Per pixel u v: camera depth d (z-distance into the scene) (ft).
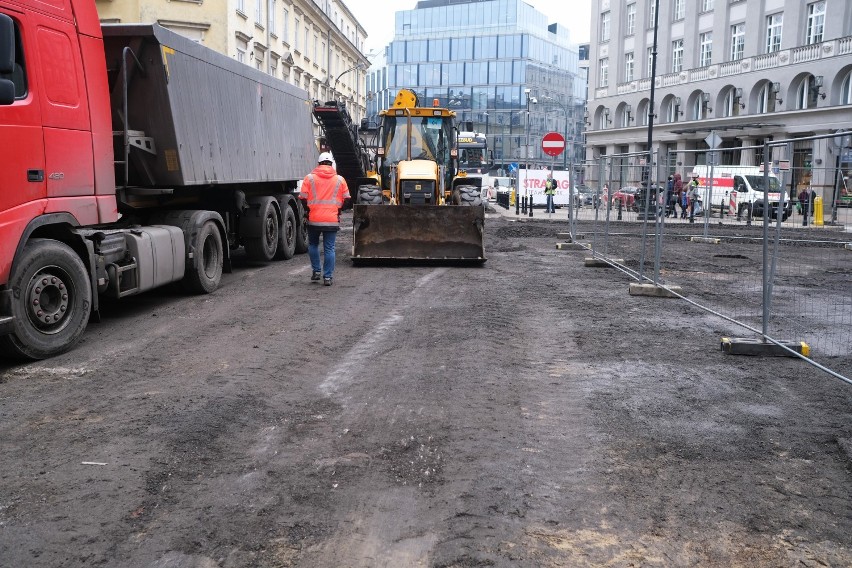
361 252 44.01
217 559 10.36
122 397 17.83
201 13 94.89
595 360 21.67
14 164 20.34
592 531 11.23
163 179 30.42
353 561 10.32
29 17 20.99
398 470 13.50
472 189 51.21
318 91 161.38
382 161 53.36
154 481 12.96
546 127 347.77
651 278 38.78
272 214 45.01
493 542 10.85
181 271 31.14
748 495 12.57
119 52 28.76
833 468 13.78
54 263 21.95
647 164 37.78
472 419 16.34
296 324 26.45
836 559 10.46
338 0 180.34
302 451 14.38
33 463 13.76
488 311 29.09
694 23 159.33
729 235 59.93
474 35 335.26
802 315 25.22
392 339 24.08
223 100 36.06
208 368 20.47
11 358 21.63
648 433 15.56
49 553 10.52
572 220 56.65
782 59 134.51
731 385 19.21
